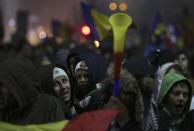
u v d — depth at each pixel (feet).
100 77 27.43
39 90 19.19
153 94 22.91
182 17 84.53
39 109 18.74
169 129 21.63
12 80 18.19
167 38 58.54
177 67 27.76
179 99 22.40
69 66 25.77
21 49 64.18
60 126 18.67
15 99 18.13
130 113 19.08
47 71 22.30
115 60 18.93
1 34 58.90
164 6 172.14
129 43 103.24
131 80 19.06
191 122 22.44
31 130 18.37
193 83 28.78
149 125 21.42
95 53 28.07
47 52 59.67
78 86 25.41
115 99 19.02
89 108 22.00
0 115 18.51
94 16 39.52
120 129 19.08
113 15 19.03
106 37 38.55
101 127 18.45
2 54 26.86
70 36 78.02
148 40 54.19
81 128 18.54
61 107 19.25
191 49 64.54
